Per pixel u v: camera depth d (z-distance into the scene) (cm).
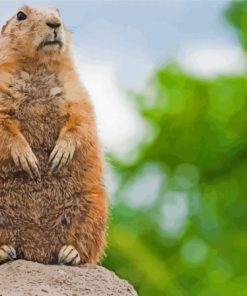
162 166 3281
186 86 3316
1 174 1438
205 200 3297
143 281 2872
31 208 1440
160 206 3203
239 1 3412
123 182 3169
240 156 3338
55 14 1521
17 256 1443
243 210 3312
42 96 1477
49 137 1466
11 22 1536
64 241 1452
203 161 3300
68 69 1504
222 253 3231
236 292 3152
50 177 1445
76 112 1470
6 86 1479
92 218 1461
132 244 2862
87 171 1459
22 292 1306
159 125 3275
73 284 1352
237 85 3334
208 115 3312
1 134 1445
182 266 3139
